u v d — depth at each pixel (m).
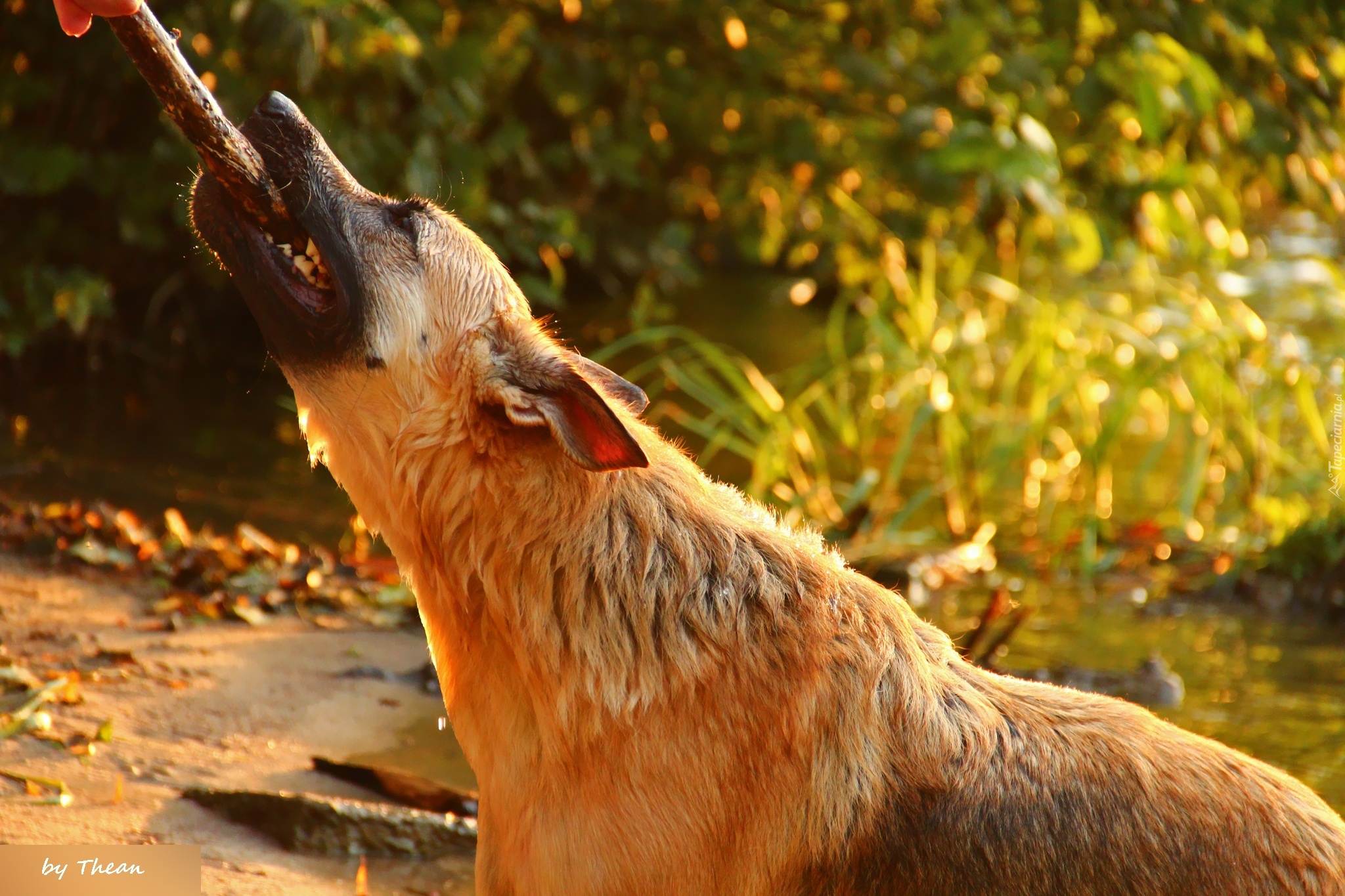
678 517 4.00
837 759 3.79
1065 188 13.38
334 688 6.67
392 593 8.27
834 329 13.73
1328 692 7.49
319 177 4.27
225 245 4.34
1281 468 11.77
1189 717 7.03
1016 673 7.52
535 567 3.90
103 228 14.77
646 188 18.58
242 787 5.42
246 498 10.80
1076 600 9.30
